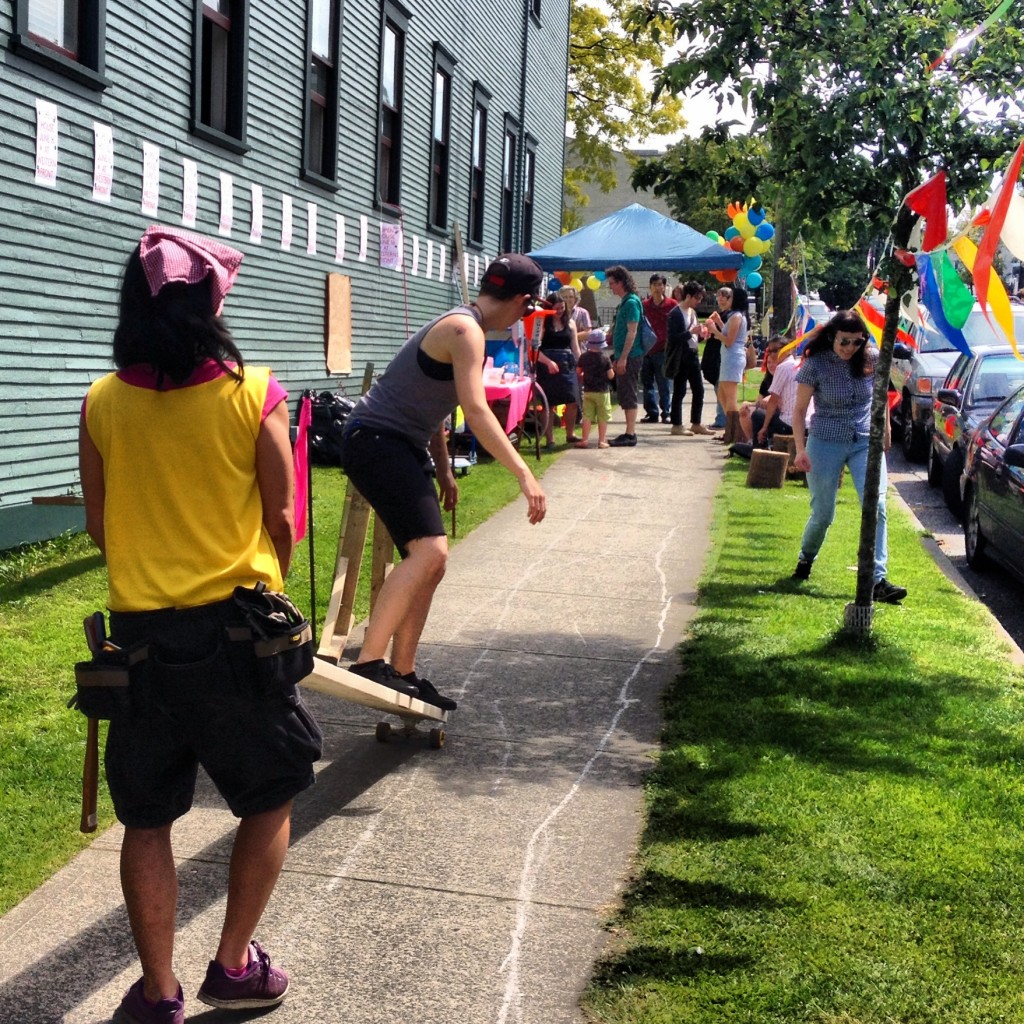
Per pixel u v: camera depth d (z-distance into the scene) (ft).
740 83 21.83
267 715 9.46
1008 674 21.12
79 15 28.50
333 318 46.55
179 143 33.60
